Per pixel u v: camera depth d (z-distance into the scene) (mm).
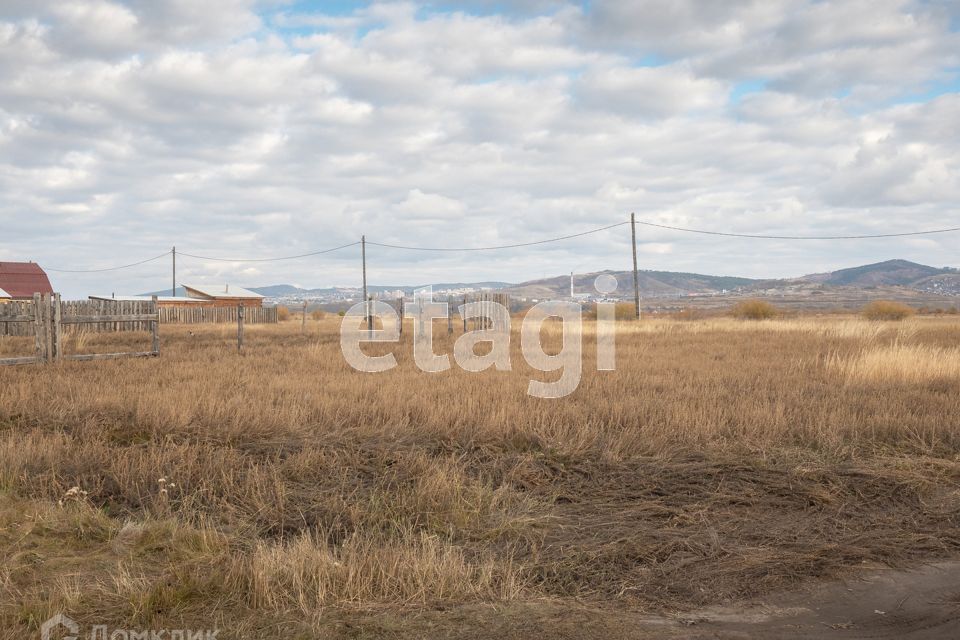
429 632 4430
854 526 6523
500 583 5199
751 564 5617
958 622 4684
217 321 50375
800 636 4484
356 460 8289
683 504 7066
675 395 12344
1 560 5367
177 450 8266
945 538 6230
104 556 5562
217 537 5797
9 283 59125
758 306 51969
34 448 8055
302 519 6410
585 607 4859
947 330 31734
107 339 27422
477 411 10477
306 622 4520
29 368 15672
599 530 6383
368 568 5203
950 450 8898
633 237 48344
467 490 7121
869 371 14977
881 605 4961
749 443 9156
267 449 8727
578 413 10523
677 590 5184
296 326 43344
